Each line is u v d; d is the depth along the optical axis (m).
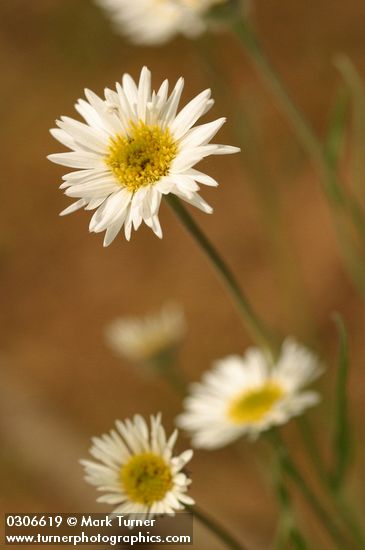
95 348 0.78
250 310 0.38
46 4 1.14
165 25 0.51
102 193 0.34
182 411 0.70
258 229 0.82
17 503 0.67
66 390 0.76
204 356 0.74
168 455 0.33
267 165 0.81
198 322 0.77
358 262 0.45
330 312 0.72
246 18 0.44
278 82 0.44
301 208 0.79
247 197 0.85
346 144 0.77
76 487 0.67
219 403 0.42
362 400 0.64
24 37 1.13
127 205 0.34
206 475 0.65
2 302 0.85
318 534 0.51
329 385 0.55
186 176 0.34
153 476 0.33
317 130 0.85
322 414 0.49
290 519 0.37
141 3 0.52
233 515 0.60
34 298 0.85
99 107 0.35
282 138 0.83
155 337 0.49
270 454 0.42
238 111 0.53
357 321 0.71
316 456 0.41
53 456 0.70
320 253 0.76
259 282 0.77
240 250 0.81
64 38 1.09
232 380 0.42
